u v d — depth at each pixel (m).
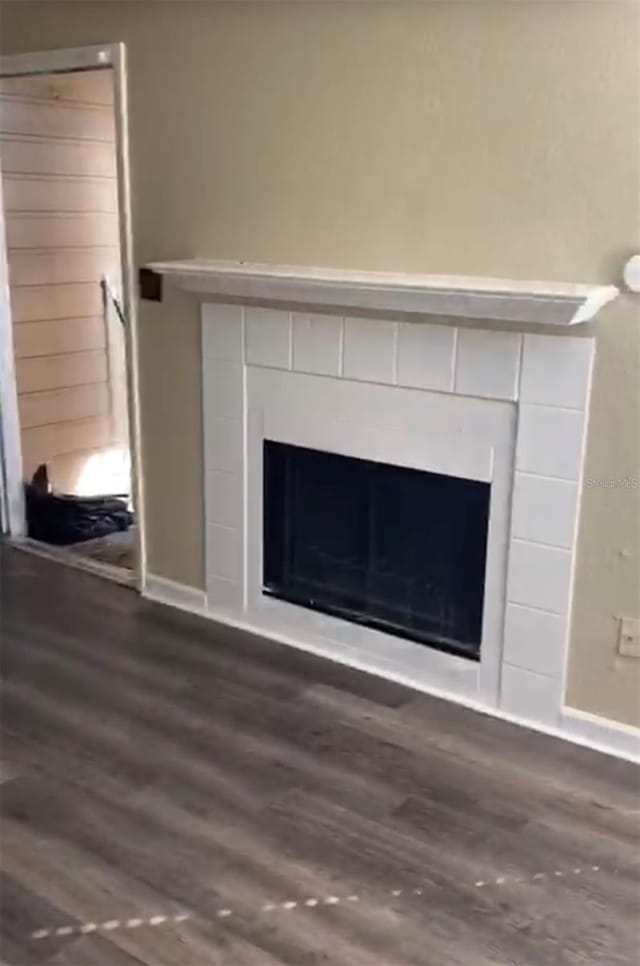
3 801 2.56
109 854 2.36
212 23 3.11
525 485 2.79
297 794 2.60
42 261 4.34
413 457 3.00
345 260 3.02
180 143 3.30
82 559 4.22
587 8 2.42
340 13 2.83
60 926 2.13
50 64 3.58
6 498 4.40
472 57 2.63
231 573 3.57
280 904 2.20
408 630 3.20
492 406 2.81
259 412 3.33
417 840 2.42
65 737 2.86
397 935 2.12
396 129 2.81
